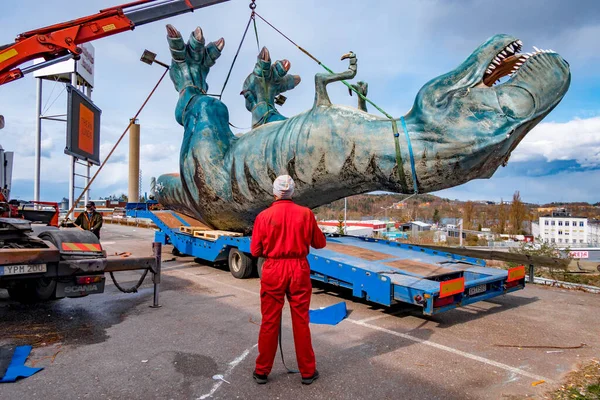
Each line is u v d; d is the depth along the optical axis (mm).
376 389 3422
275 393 3309
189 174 9102
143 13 7328
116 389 3350
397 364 3980
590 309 6344
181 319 5379
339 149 6723
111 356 4062
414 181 6156
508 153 6047
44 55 7230
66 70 17625
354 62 7168
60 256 4848
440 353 4316
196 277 8406
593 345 4668
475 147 5582
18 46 6891
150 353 4152
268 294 3381
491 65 5965
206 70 10422
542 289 7891
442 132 5824
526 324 5484
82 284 4996
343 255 7004
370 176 6602
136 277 8352
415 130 6090
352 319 5559
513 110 5586
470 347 4527
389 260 6805
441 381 3613
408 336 4871
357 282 5906
